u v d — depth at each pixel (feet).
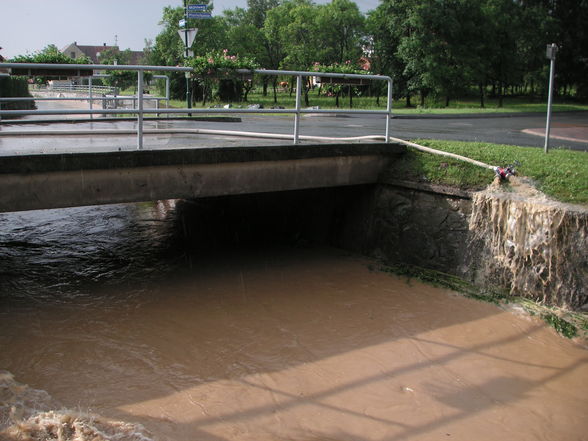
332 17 166.71
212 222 38.88
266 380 17.81
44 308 23.17
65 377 17.65
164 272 28.07
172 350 19.67
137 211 41.91
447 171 26.53
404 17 144.25
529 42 154.71
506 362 19.06
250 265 29.01
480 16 143.33
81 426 14.87
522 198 22.89
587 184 22.99
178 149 23.29
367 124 56.70
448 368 18.70
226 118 55.67
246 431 15.20
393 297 24.32
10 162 19.99
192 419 15.64
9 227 36.60
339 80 27.78
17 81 87.35
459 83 141.59
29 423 14.92
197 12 55.16
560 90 180.04
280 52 186.70
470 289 24.40
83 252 31.40
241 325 21.80
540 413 16.35
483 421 15.96
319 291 25.18
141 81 22.50
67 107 103.86
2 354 19.03
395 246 28.30
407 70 149.28
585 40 159.74
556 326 20.89
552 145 37.22
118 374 17.94
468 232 24.86
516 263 22.98
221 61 24.88
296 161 26.76
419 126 56.13
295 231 34.12
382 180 28.91
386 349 19.93
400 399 16.93
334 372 18.39
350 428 15.49
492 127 58.44
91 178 21.81
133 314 22.74
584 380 18.01
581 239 20.94
